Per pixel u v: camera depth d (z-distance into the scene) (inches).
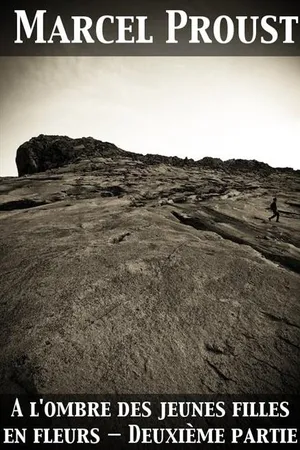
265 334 192.1
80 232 390.0
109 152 1732.3
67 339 178.7
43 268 271.3
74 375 153.9
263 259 322.7
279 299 233.6
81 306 211.2
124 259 287.3
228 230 457.1
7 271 273.3
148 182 951.0
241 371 163.3
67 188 861.8
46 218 489.4
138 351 172.2
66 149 1748.3
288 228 510.0
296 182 1178.6
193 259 293.4
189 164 1590.8
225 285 249.6
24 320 197.8
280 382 157.9
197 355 172.4
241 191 861.2
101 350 171.5
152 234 372.8
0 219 507.8
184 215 517.0
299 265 329.1
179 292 234.1
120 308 210.5
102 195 776.3
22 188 876.6
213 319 203.9
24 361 161.9
